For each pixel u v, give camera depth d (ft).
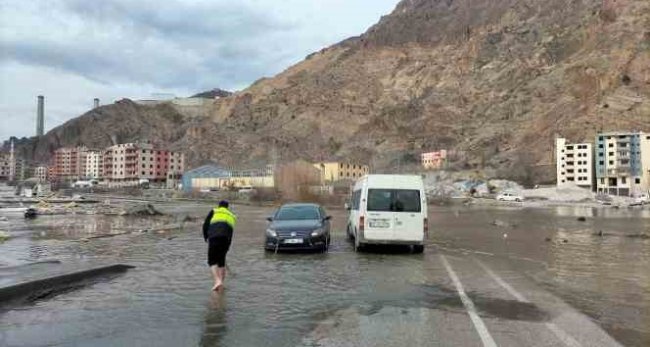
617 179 433.07
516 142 589.32
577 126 527.81
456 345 24.75
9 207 167.53
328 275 44.65
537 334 26.68
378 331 27.17
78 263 48.01
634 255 60.34
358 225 61.16
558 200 349.00
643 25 640.17
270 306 32.76
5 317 30.09
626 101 540.11
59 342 25.22
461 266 50.52
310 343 25.12
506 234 90.68
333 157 653.30
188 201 281.95
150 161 601.21
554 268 49.80
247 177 435.53
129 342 25.18
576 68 636.89
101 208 173.88
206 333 26.76
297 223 62.18
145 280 42.11
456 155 593.01
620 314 31.19
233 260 54.03
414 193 61.36
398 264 51.55
